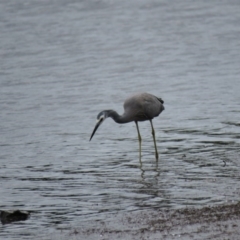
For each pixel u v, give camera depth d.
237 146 16.75
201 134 18.22
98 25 36.22
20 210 12.30
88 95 23.89
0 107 22.70
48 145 17.78
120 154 16.61
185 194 13.03
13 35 34.69
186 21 36.44
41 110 22.09
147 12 38.94
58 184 14.18
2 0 42.94
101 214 12.12
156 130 18.98
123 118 16.30
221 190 13.14
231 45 31.31
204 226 10.83
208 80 25.44
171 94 23.61
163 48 31.17
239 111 20.75
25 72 27.86
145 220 11.50
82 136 18.66
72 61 29.39
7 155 16.86
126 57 29.73
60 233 11.16
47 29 35.69
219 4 40.38
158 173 14.69
